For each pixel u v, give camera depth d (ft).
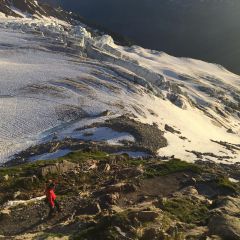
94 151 172.96
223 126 479.41
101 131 271.69
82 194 94.02
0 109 305.32
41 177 111.24
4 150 241.55
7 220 80.28
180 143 288.51
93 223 65.98
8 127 277.23
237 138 426.51
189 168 116.88
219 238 57.16
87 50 541.75
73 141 252.21
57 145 239.09
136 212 63.31
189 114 432.66
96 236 57.93
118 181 106.11
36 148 239.09
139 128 280.92
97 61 489.67
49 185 84.07
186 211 75.05
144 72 509.35
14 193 99.40
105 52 550.77
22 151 237.04
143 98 387.75
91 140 252.83
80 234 59.11
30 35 578.25
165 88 501.15
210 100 627.46
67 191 99.50
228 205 76.38
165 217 64.90
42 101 331.77
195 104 530.68
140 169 112.98
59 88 366.22
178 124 357.20
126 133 268.41
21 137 265.34
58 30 638.12
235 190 100.68
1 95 341.21
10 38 554.05
